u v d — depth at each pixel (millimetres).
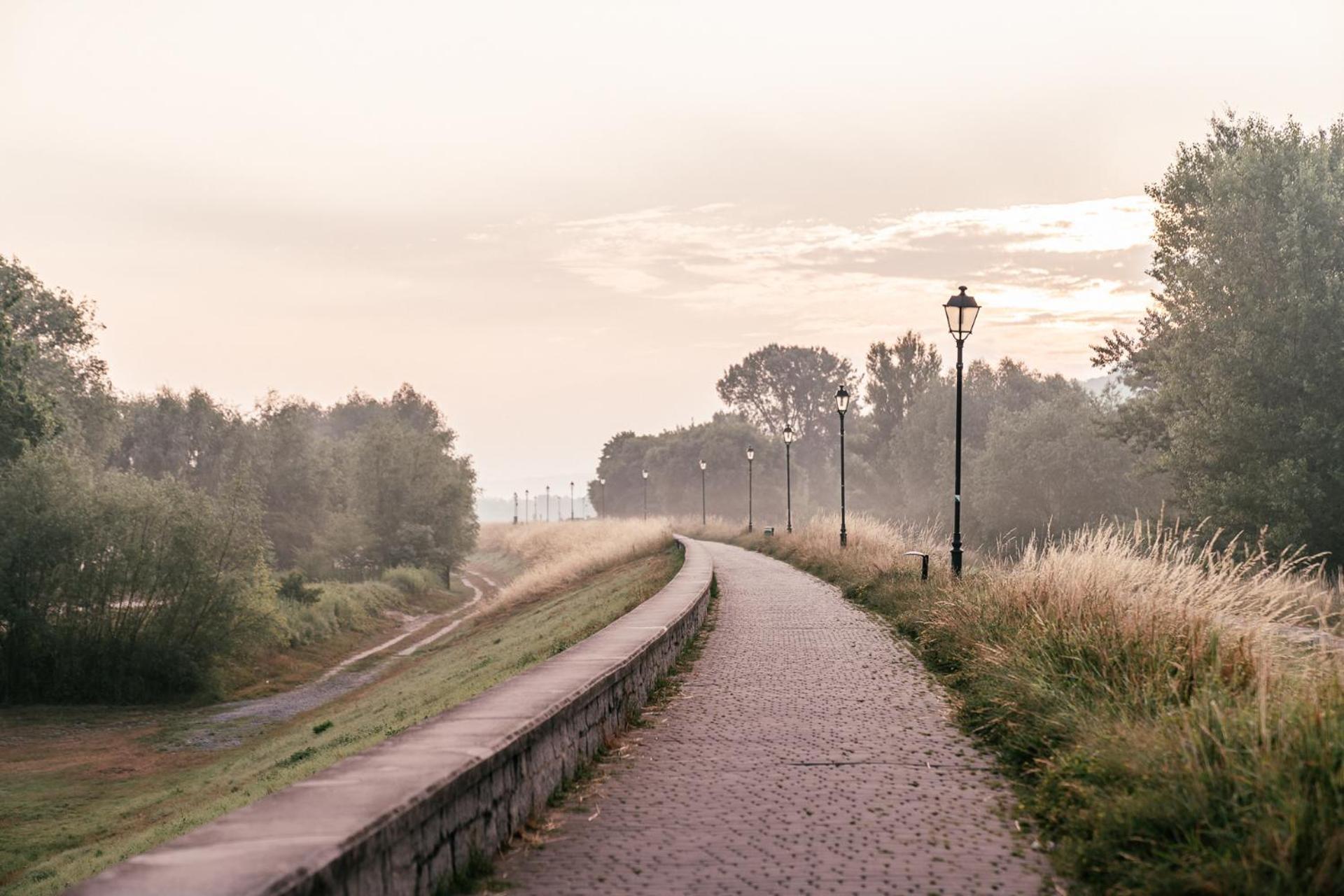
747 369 126438
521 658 20453
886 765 8188
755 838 6293
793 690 11750
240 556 35969
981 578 17078
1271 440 29203
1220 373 30359
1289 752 5656
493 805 6070
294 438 74750
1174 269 35062
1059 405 54750
